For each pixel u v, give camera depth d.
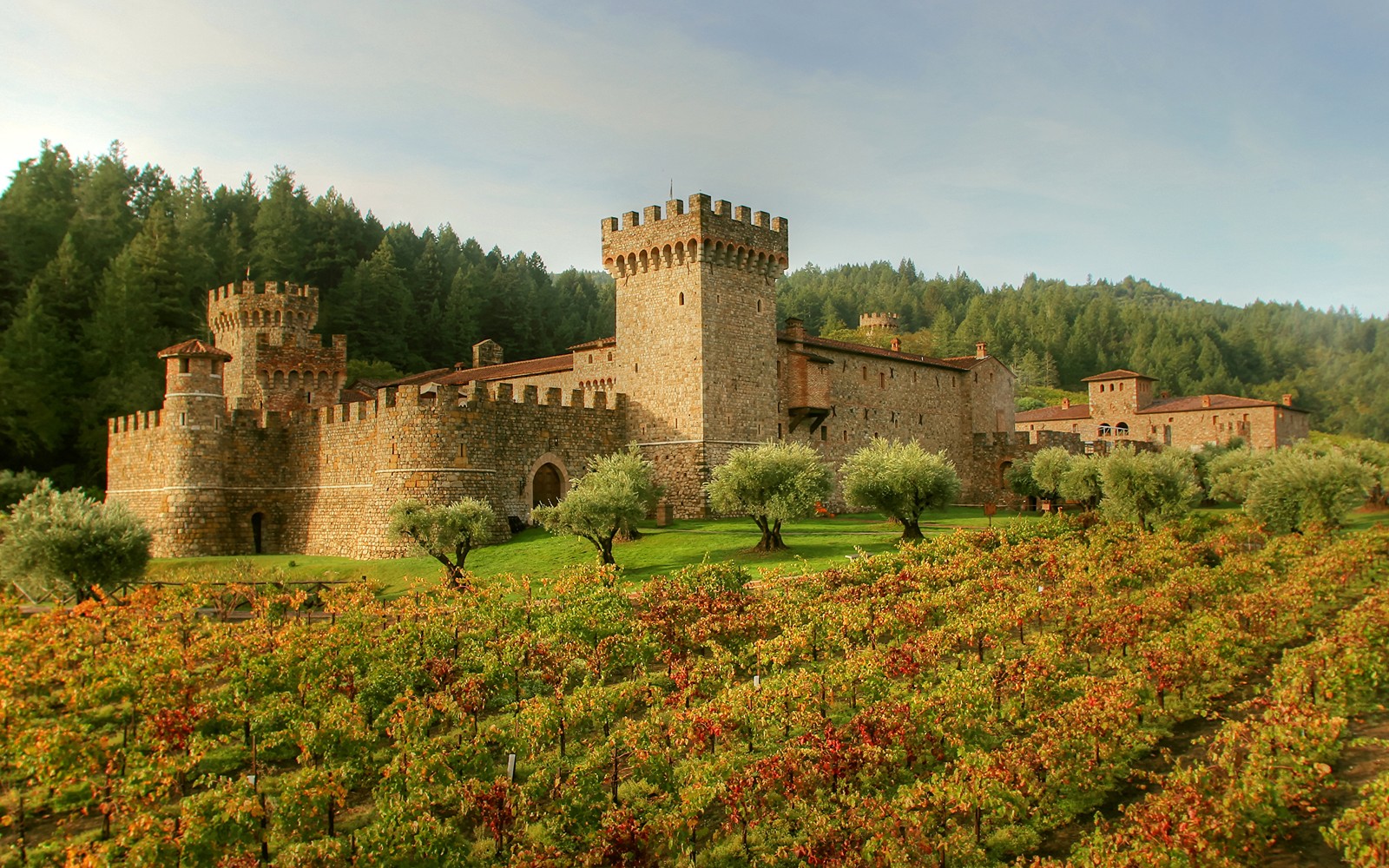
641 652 33.78
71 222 105.12
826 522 70.12
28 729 26.36
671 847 22.48
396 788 24.02
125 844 20.84
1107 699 25.69
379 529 62.22
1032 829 22.59
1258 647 35.16
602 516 49.91
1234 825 19.77
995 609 36.47
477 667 33.62
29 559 45.75
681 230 70.19
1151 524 62.22
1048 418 152.12
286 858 20.69
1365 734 27.16
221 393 67.94
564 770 26.34
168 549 64.88
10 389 81.31
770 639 37.12
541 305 165.50
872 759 24.27
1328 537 55.75
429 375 105.81
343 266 139.50
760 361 73.62
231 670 32.56
